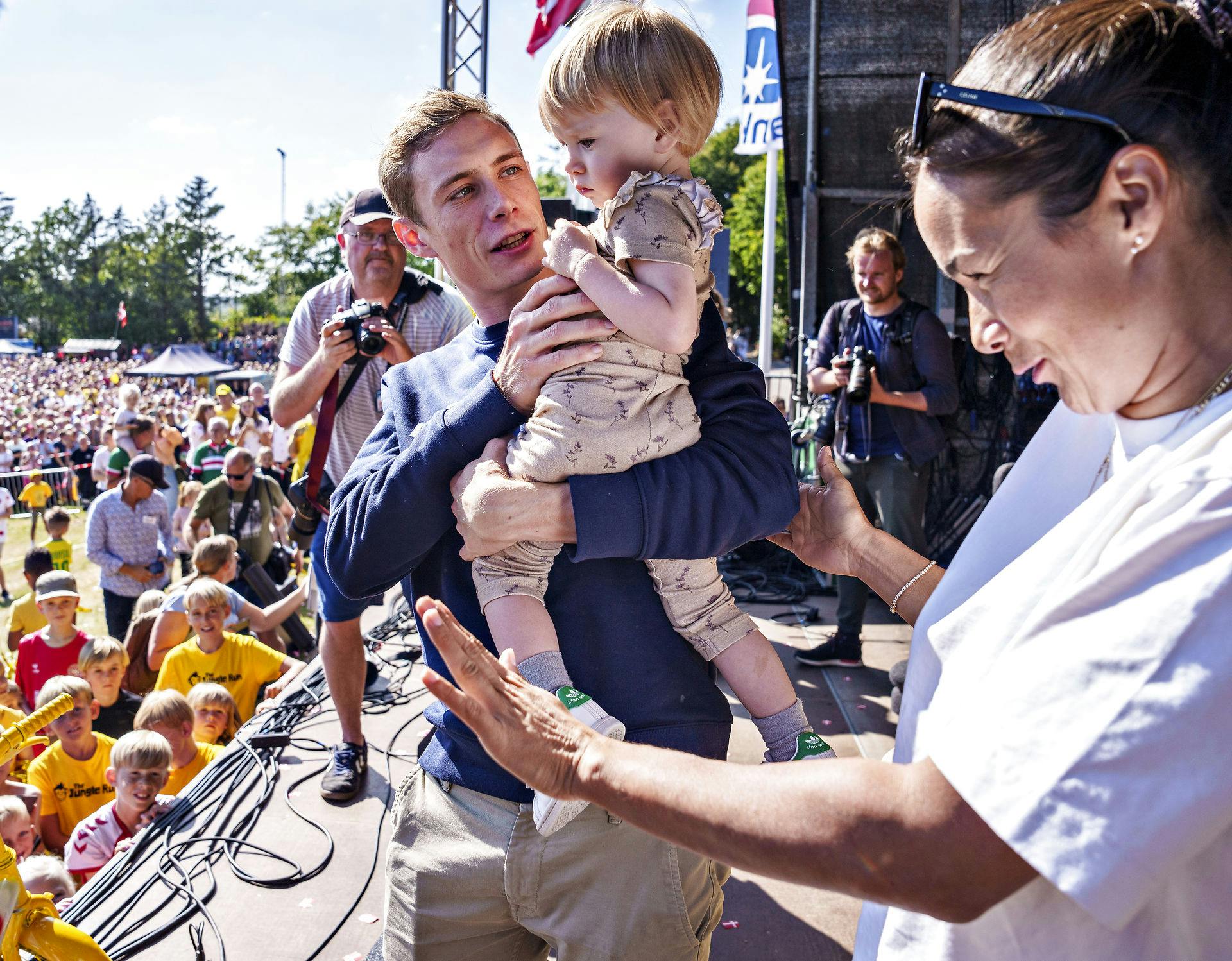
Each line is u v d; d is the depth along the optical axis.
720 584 1.49
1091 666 0.71
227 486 7.51
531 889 1.39
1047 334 0.80
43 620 6.99
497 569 1.37
